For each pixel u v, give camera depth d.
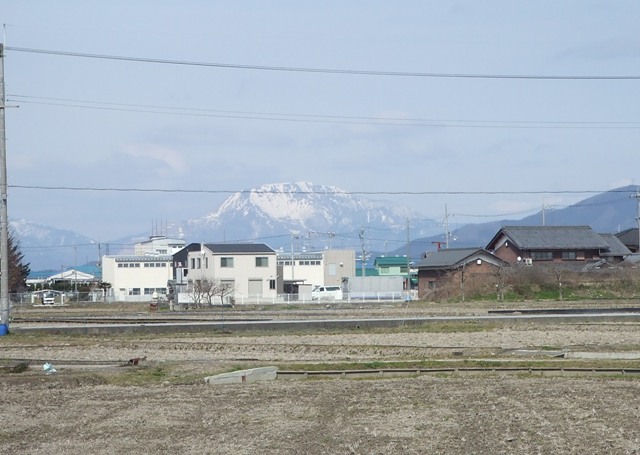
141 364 32.09
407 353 35.00
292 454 15.83
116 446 16.91
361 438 17.33
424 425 18.69
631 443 16.34
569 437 17.05
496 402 21.69
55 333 46.22
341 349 36.84
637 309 55.84
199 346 39.09
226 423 19.31
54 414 20.92
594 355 32.25
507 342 38.25
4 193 45.69
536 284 76.38
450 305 70.12
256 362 31.98
